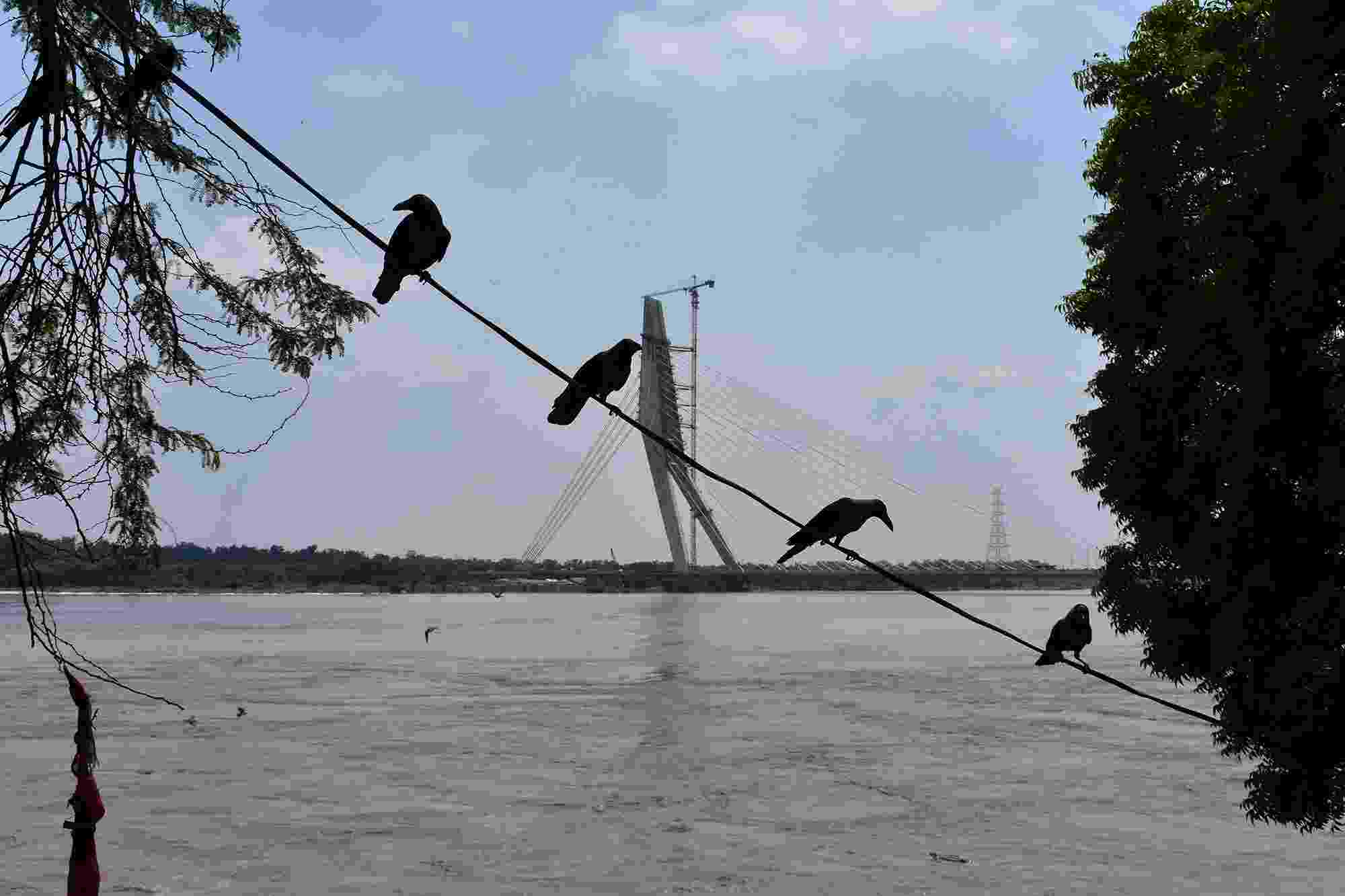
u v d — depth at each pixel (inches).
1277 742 589.0
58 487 277.1
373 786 1290.6
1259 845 1026.7
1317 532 576.4
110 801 1185.4
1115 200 690.8
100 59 283.0
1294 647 573.6
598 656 3474.4
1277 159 546.3
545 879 911.0
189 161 287.7
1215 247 606.2
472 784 1309.1
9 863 918.4
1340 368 548.1
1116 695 2327.8
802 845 1031.6
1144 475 661.9
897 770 1413.6
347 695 2290.8
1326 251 514.9
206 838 1030.4
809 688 2463.1
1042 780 1354.6
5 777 1299.2
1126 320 671.1
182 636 4702.3
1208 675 645.3
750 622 6427.2
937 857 982.4
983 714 1999.3
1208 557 610.2
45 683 2468.0
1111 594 687.1
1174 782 1338.6
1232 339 590.9
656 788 1289.4
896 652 3671.3
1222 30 623.5
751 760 1499.8
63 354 283.6
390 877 912.3
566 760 1486.2
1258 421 570.6
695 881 909.8
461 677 2733.8
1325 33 526.0
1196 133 638.5
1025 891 884.0
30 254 263.6
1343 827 1066.7
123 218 287.1
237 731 1734.7
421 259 253.0
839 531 303.6
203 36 329.4
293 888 877.2
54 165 259.3
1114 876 927.0
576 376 303.1
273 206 296.7
